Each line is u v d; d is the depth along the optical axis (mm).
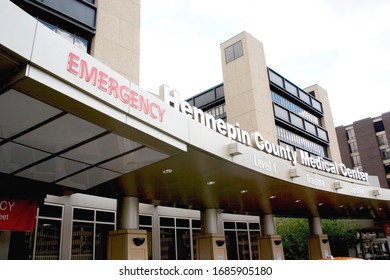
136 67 14102
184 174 10070
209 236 15008
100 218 13773
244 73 27547
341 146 65062
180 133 7641
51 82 4953
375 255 37312
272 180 11859
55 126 6156
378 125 61344
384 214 26625
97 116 5871
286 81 32406
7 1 4500
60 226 12070
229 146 9492
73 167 8422
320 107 37531
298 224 31188
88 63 5602
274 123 27500
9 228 8180
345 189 15781
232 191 13070
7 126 6078
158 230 16469
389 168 57688
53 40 5070
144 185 10766
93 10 13234
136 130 6543
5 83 4840
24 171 8391
